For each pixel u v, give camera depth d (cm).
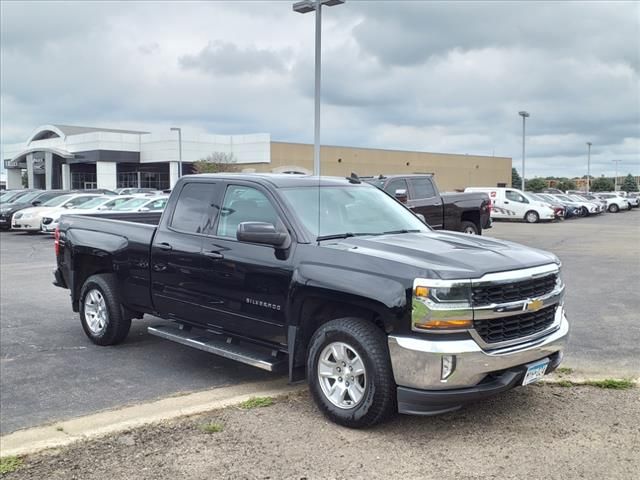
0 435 472
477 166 9106
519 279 446
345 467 394
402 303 427
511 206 3597
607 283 1142
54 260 1648
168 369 641
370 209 592
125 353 704
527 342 450
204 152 6519
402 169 8006
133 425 467
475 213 1789
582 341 709
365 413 444
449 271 426
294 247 512
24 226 2495
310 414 489
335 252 483
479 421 467
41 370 641
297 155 6819
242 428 460
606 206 5578
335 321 471
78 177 7456
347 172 7312
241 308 548
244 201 574
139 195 2581
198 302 591
